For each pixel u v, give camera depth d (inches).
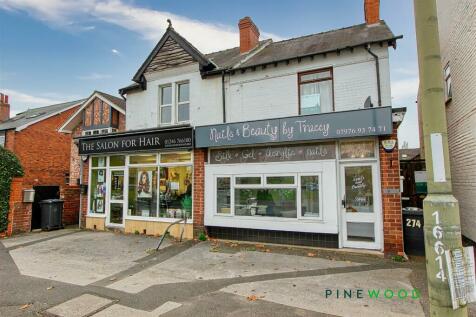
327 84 347.3
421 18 98.0
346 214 314.0
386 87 315.0
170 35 436.5
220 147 377.4
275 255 295.7
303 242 323.9
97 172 480.1
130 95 469.1
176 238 384.5
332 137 309.9
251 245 338.3
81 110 562.3
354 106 326.6
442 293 88.9
